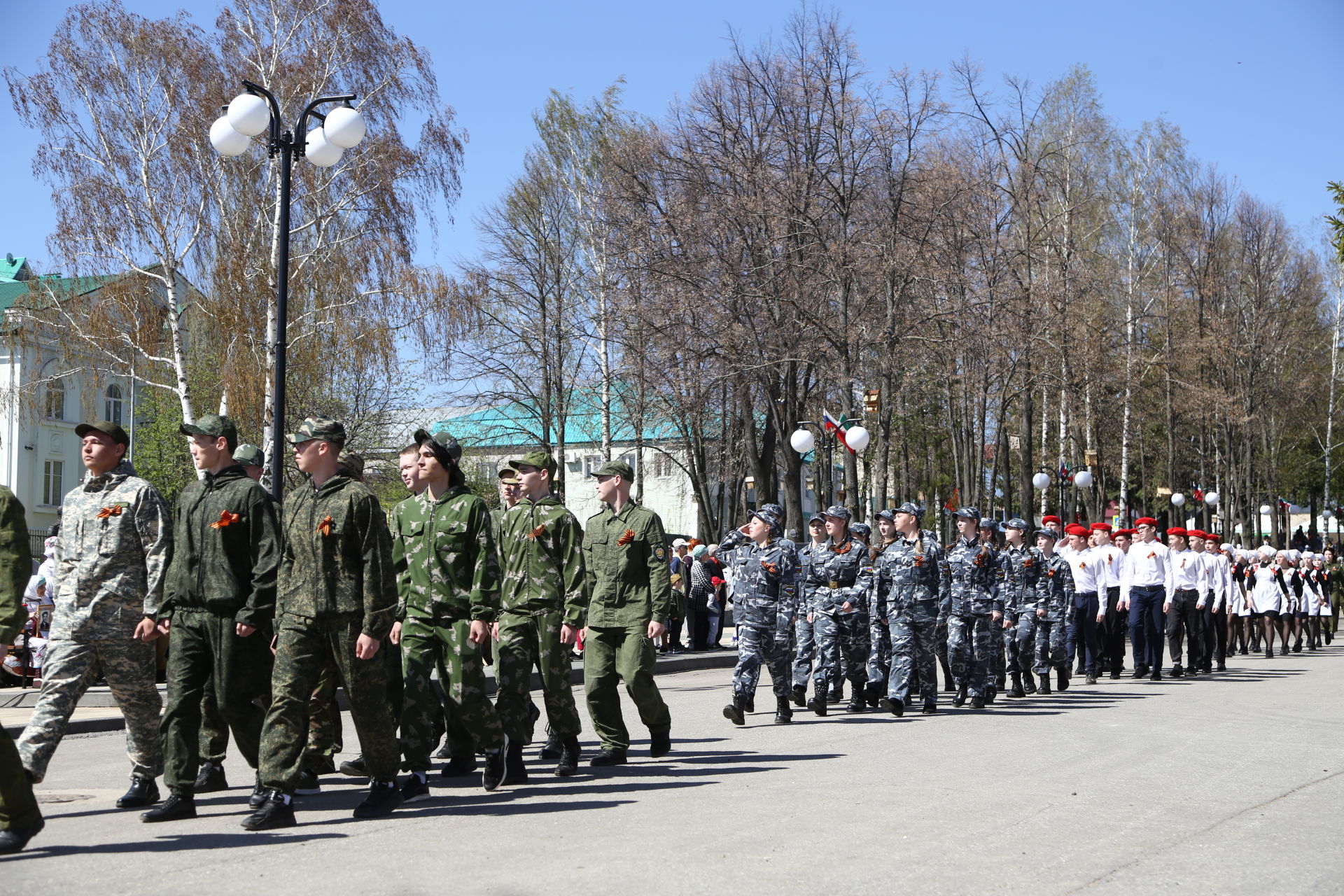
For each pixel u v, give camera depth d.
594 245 40.34
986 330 33.97
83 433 7.48
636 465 53.47
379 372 29.61
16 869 5.86
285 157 14.54
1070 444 47.78
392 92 29.52
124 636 7.39
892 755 10.10
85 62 27.78
